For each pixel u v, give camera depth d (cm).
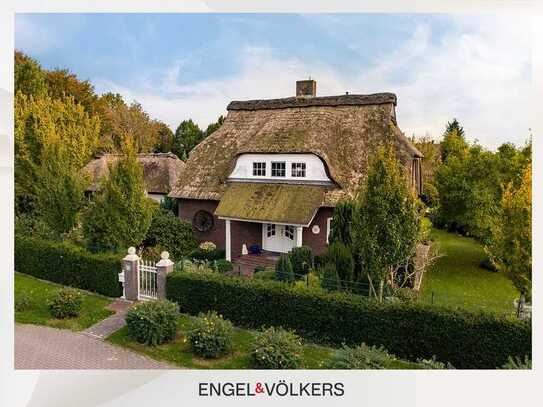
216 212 1792
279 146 1794
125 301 1328
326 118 1912
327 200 1675
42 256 1538
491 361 885
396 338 973
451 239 2533
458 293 1552
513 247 1033
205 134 5069
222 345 977
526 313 1009
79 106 2897
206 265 1603
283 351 902
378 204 959
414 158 1958
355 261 1238
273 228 1884
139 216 1467
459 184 1995
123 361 955
